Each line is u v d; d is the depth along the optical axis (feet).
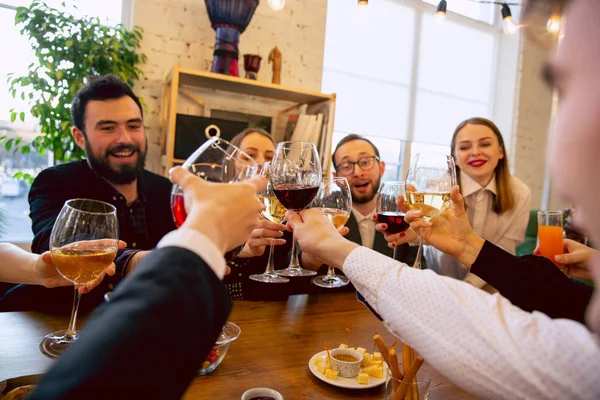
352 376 2.57
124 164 5.49
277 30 10.34
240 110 9.91
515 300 3.04
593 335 1.41
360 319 3.70
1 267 3.49
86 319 3.31
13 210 8.98
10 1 8.64
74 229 2.77
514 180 7.74
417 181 3.26
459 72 14.35
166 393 1.18
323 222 2.60
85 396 1.07
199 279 1.38
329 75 12.00
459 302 1.79
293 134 9.45
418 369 2.29
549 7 1.12
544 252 4.19
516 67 14.60
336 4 12.00
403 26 13.14
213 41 9.62
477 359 1.65
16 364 2.44
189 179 1.83
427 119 13.73
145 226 5.88
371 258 2.18
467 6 14.46
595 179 1.01
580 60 1.02
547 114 15.28
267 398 2.25
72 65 7.87
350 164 7.57
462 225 3.19
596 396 1.41
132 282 1.32
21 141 8.96
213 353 2.49
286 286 4.43
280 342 3.07
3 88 8.72
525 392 1.55
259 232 3.70
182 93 9.28
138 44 8.56
